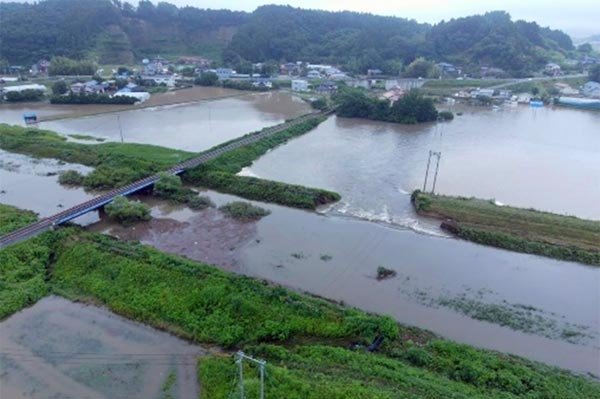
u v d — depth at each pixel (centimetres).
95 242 4347
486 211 5269
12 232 4434
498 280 4128
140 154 7338
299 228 5134
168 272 3756
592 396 2597
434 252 4616
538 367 2906
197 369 2866
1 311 3381
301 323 3191
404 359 2914
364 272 4228
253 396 2428
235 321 3234
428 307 3700
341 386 2480
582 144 8862
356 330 3131
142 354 3025
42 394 2697
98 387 2748
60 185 6406
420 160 7594
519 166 7319
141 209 5272
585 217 5350
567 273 4262
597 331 3447
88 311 3484
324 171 7038
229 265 4316
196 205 5700
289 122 9756
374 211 5584
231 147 7638
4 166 7219
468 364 2792
